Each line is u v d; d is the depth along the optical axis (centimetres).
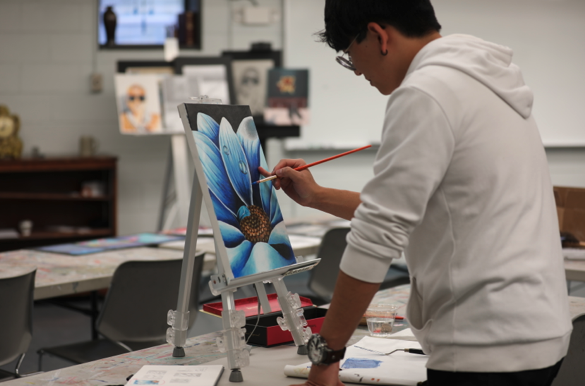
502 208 96
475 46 103
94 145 504
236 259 123
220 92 470
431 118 94
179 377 119
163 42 534
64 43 511
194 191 132
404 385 116
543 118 578
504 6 560
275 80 500
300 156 548
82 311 254
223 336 121
